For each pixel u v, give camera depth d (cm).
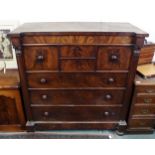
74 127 174
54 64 142
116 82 152
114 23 169
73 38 132
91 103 162
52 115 168
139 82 153
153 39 185
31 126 170
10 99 158
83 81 151
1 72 179
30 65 142
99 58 140
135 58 139
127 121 172
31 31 129
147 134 179
